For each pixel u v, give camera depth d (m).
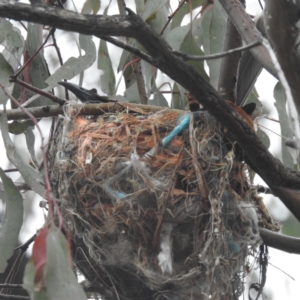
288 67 3.50
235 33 4.74
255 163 3.73
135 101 5.61
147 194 3.80
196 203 3.80
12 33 5.20
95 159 3.97
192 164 3.89
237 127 3.57
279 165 3.73
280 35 3.43
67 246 2.82
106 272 3.94
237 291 4.04
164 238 3.75
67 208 3.95
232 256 3.83
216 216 3.69
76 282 2.81
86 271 4.13
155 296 3.93
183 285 3.79
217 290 3.66
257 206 4.28
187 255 3.79
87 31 3.00
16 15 2.91
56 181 4.15
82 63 4.94
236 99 4.89
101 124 4.23
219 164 3.87
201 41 5.62
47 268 2.76
